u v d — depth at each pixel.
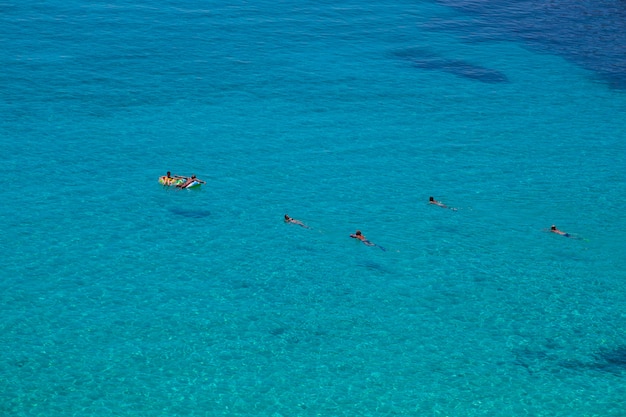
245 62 85.38
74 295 52.06
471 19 99.94
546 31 97.31
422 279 55.75
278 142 71.44
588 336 50.91
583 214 63.75
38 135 69.88
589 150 72.94
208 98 77.94
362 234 60.09
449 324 51.53
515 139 74.00
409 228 61.19
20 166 65.38
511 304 53.62
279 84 81.38
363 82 82.81
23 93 76.12
